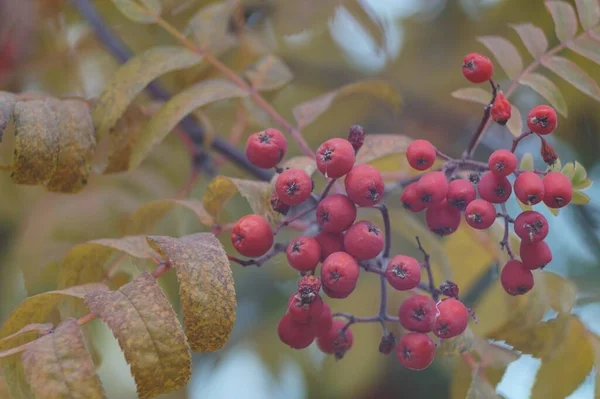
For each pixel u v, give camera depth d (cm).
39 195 80
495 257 74
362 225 66
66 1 80
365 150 70
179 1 79
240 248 66
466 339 68
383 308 68
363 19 81
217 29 72
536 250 66
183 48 72
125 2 72
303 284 65
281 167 68
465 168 68
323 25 81
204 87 71
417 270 66
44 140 68
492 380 71
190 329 65
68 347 64
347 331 69
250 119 79
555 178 65
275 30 81
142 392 64
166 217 78
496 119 66
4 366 66
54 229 77
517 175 66
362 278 81
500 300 72
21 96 69
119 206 79
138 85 70
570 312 71
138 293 65
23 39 80
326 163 66
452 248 76
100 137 70
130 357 64
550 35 81
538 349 70
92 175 79
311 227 72
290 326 67
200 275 65
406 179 72
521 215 66
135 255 68
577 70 70
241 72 79
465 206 66
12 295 80
